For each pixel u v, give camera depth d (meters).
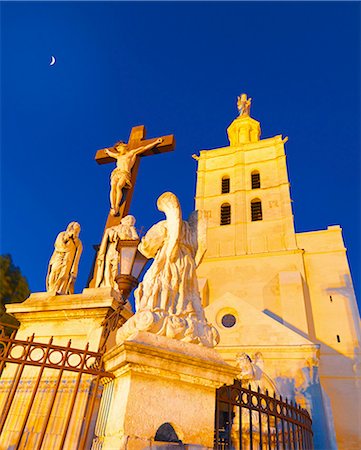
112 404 3.34
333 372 24.69
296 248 31.56
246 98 51.91
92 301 6.11
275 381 19.08
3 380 5.73
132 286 5.76
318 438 16.88
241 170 40.25
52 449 4.63
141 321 3.62
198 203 39.28
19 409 5.20
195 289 4.36
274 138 41.88
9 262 17.11
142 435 2.91
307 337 25.19
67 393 5.20
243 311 23.09
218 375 3.51
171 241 4.33
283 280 28.89
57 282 6.88
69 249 7.25
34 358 5.90
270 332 21.59
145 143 9.85
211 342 3.87
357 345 25.69
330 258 31.47
